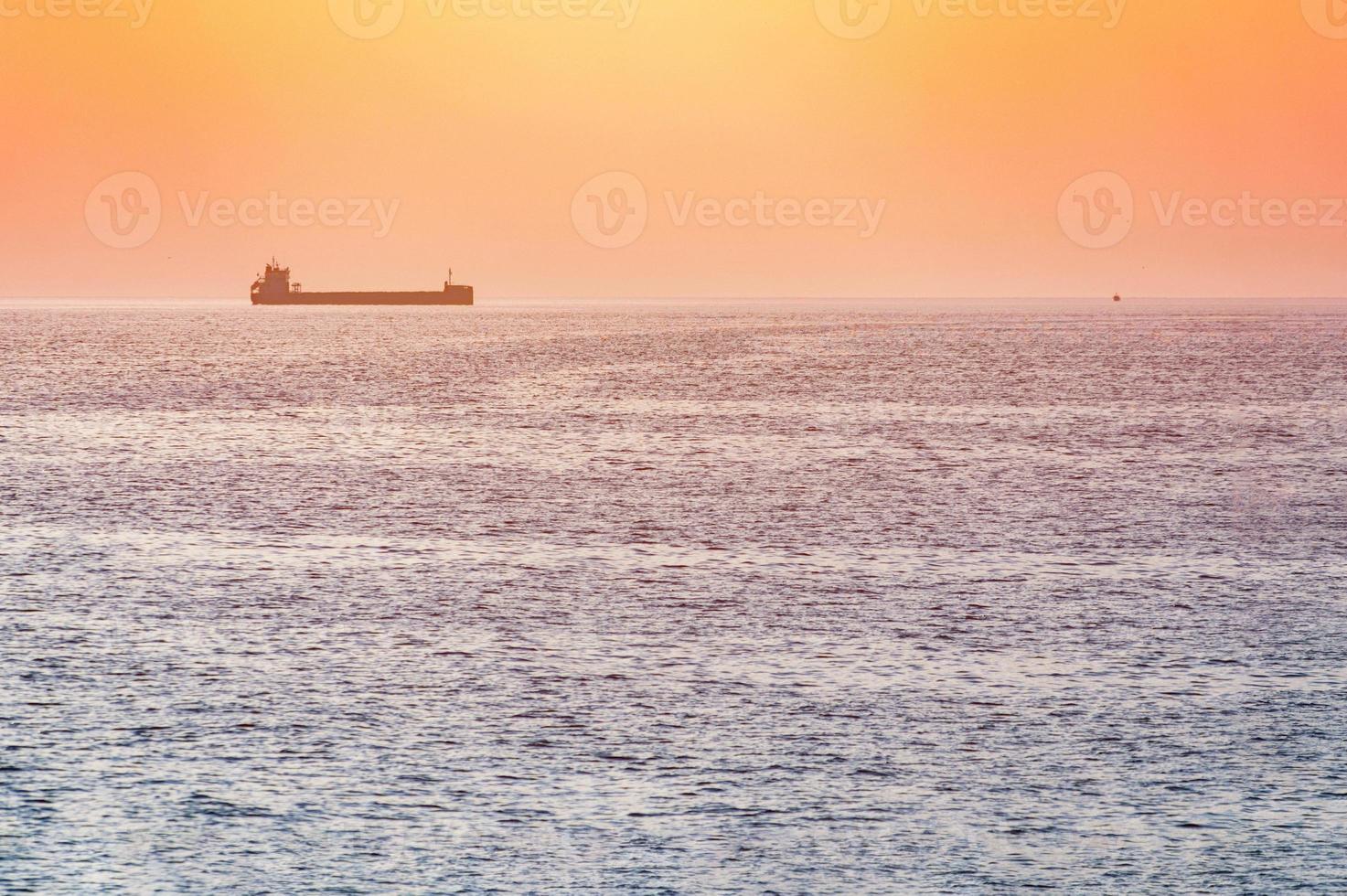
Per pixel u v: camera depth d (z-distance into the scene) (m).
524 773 82.69
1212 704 96.56
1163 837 74.81
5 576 137.75
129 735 88.69
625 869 70.88
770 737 89.06
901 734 89.88
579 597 129.75
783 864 71.44
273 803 78.19
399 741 87.88
